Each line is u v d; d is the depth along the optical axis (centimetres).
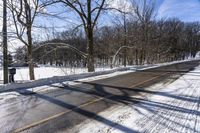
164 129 498
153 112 635
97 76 1560
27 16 1427
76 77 1462
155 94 886
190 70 2062
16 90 975
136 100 783
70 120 566
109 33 3612
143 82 1229
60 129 504
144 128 505
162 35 4825
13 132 487
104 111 646
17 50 1497
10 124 537
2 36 1368
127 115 606
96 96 852
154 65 3083
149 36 3688
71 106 702
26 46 1515
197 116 595
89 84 1160
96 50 3700
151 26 3656
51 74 3036
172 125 524
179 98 814
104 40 3656
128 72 1895
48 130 498
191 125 522
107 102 755
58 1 1664
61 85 1126
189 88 1027
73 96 852
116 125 527
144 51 3719
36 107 691
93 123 543
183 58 8912
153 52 4269
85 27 2016
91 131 489
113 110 657
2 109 668
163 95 866
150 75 1616
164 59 5712
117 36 3447
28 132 486
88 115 608
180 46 7725
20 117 591
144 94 887
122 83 1195
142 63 3747
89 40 2023
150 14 3516
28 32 1470
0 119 575
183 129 496
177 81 1266
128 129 499
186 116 596
